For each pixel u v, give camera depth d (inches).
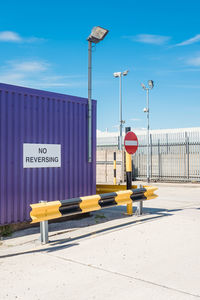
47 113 303.0
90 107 345.7
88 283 168.6
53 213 250.2
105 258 208.2
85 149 343.9
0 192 264.2
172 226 294.2
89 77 346.9
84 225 307.3
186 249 224.7
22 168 281.3
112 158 842.8
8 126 269.4
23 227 295.0
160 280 171.0
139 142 907.4
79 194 336.5
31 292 159.0
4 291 160.7
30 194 288.2
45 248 233.6
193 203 450.3
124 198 322.7
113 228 291.0
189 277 174.7
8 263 202.8
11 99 272.1
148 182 813.9
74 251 224.8
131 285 165.0
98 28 334.6
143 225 299.9
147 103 837.2
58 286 165.5
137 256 211.2
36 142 292.7
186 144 819.4
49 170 305.0
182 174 825.5
